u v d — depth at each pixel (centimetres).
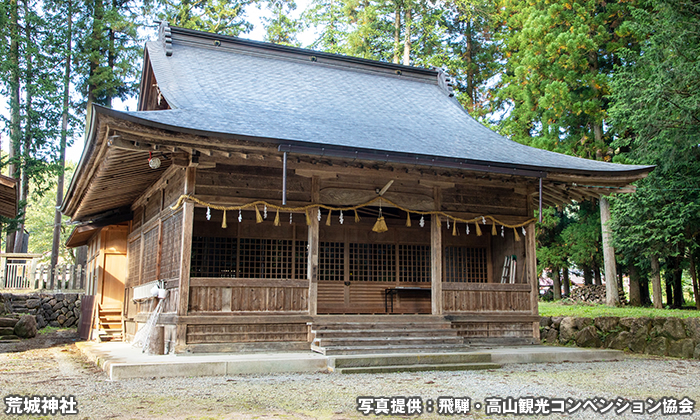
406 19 2716
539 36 2089
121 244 1549
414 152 959
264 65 1473
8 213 1530
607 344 1221
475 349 1027
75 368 884
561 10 2062
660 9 1570
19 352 1162
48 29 2330
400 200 1103
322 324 989
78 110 2530
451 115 1452
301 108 1184
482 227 1389
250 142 867
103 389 659
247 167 992
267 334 964
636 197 1608
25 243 3188
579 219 2423
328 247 1352
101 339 1409
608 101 2131
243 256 1234
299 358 842
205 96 1118
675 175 1566
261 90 1267
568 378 783
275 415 516
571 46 1953
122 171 1026
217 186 966
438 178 1119
